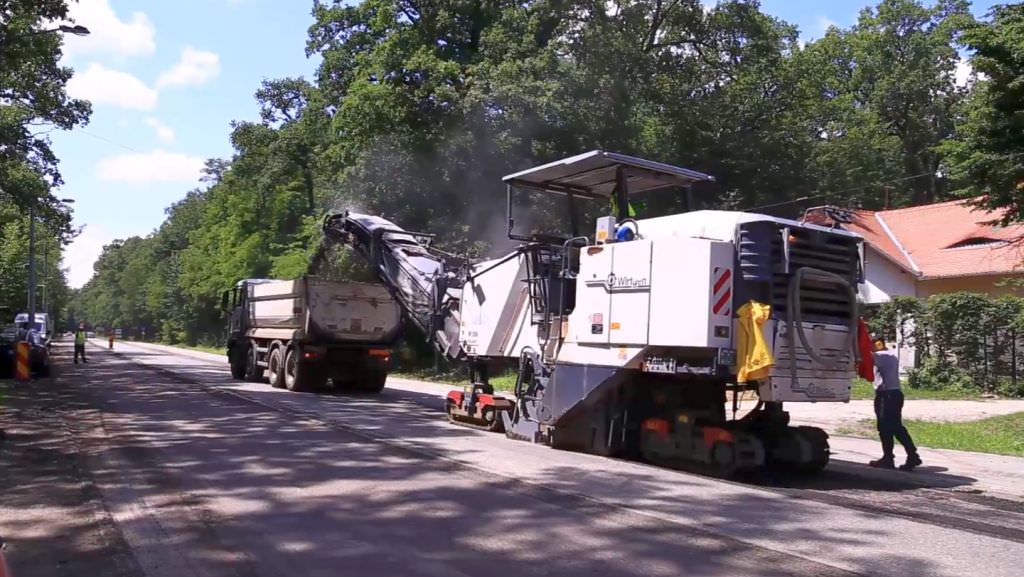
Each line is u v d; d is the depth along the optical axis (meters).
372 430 14.01
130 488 9.20
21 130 29.08
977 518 8.26
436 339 15.89
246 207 51.66
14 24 21.61
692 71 35.22
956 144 15.83
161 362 39.09
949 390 23.73
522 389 13.10
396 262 18.02
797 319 9.80
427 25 32.94
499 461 11.00
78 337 37.44
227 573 6.22
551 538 7.15
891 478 10.77
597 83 30.91
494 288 13.91
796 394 9.87
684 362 10.20
